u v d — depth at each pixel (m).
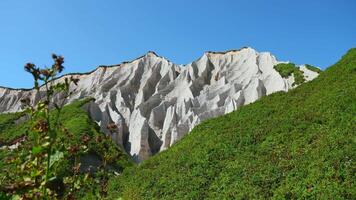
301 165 24.80
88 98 68.12
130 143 62.28
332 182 21.19
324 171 22.61
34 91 83.62
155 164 36.12
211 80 74.19
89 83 80.38
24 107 6.79
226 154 31.39
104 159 9.22
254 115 39.16
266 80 65.44
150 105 69.12
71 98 73.75
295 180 23.31
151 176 32.69
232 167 28.69
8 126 61.06
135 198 29.78
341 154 23.45
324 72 45.72
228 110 61.25
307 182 22.28
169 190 28.91
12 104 82.56
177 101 69.25
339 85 37.50
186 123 61.31
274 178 24.61
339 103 32.50
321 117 31.91
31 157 6.56
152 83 76.56
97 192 8.58
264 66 71.31
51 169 6.56
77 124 53.34
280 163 26.30
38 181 6.18
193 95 68.94
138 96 73.75
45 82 6.61
